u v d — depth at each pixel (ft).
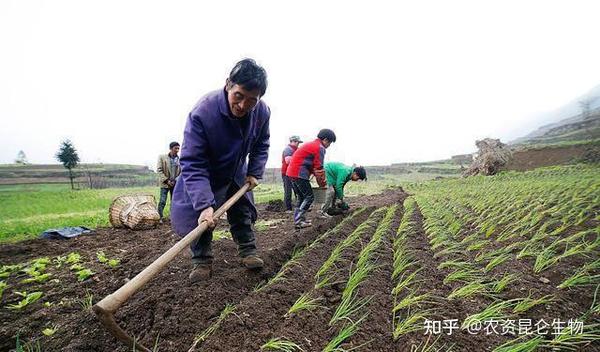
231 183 12.37
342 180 26.73
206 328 9.58
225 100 10.30
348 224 22.82
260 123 11.96
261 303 10.52
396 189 68.13
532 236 17.83
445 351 8.34
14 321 10.79
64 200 62.23
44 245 21.20
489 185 53.36
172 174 30.07
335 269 13.75
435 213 25.72
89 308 10.75
